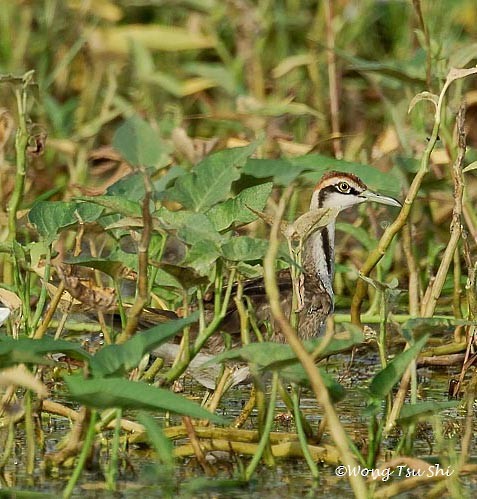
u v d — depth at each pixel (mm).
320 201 14602
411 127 17266
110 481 9633
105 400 8508
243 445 10594
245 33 19531
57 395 12125
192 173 11508
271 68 20156
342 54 15797
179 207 16344
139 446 10852
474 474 9938
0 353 8797
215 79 18766
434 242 16078
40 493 9406
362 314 14648
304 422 10781
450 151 14133
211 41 19750
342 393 9211
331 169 14852
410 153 16047
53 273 12906
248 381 12719
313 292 13461
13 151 16422
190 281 10078
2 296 10867
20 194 11992
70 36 20016
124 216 11281
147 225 9758
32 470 10109
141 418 9234
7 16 19859
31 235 14578
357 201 14469
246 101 17500
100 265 10703
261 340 11016
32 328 11094
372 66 14586
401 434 11211
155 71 19859
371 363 14062
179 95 18562
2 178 15828
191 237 10164
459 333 13875
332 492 9664
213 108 19266
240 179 13445
